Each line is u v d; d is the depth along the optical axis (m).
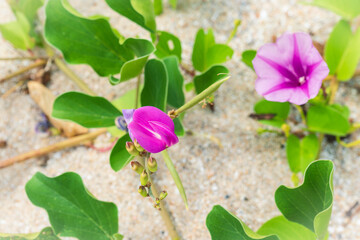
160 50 0.53
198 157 0.54
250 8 0.59
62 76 0.59
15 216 0.54
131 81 0.58
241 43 0.58
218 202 0.52
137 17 0.48
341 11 0.53
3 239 0.47
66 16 0.48
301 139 0.53
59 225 0.48
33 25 0.58
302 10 0.58
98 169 0.55
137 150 0.41
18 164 0.56
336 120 0.50
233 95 0.56
